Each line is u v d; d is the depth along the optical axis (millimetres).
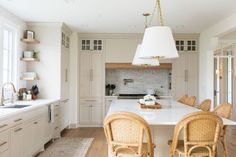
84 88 6602
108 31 6352
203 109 3637
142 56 2537
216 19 5012
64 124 5863
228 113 2768
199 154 2270
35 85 5309
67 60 6121
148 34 2525
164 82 7113
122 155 2301
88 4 4066
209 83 5906
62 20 5184
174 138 2277
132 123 2178
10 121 2965
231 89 6871
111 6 4172
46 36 5387
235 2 3912
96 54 6605
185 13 4555
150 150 2215
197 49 6625
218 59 6891
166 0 3811
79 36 6570
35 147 3855
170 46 2459
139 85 7137
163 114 2801
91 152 4215
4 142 2809
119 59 6594
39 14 4695
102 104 6602
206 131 2195
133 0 3848
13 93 4152
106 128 2258
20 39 5008
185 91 6629
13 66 4805
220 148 4113
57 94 5398
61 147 4512
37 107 3877
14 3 4004
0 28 4176
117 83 7129
